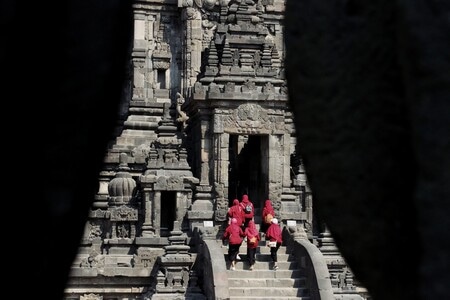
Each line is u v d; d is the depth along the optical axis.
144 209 35.56
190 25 46.44
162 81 46.59
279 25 47.94
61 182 7.64
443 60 6.55
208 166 37.50
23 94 7.41
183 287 31.94
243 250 34.31
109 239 34.72
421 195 6.57
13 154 7.44
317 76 7.58
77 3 7.69
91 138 7.84
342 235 7.57
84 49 7.70
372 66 7.35
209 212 36.16
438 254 6.44
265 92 37.94
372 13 7.37
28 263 7.58
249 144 40.69
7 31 7.11
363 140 7.39
